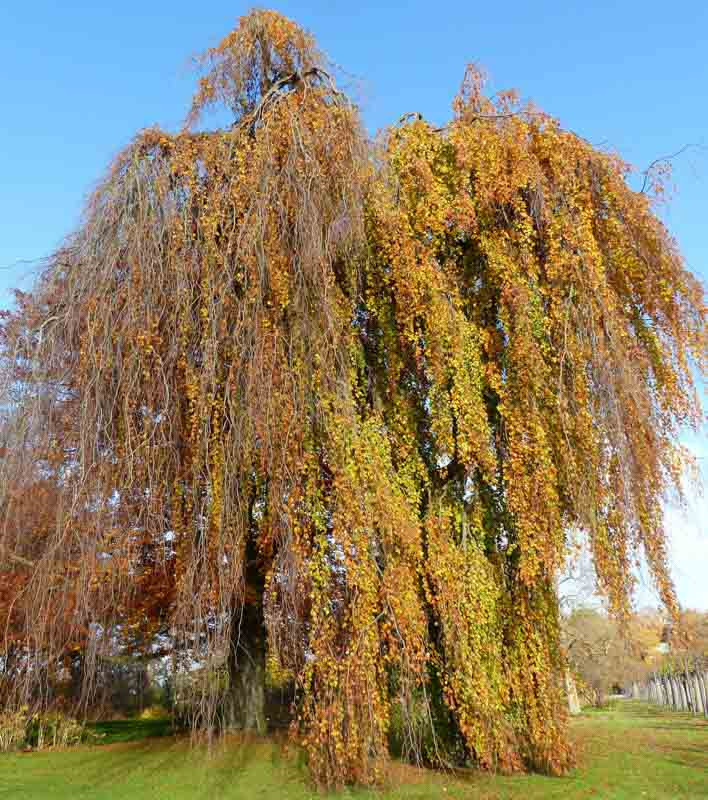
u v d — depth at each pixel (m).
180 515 7.53
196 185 7.99
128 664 13.17
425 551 7.48
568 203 7.77
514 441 7.30
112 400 7.37
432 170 8.51
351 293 7.89
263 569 8.19
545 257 7.87
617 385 7.09
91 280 7.60
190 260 7.60
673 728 15.93
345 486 6.66
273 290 7.28
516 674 7.34
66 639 8.02
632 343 7.52
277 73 8.87
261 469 7.07
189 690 7.46
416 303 7.59
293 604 6.67
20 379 7.62
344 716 6.46
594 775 7.96
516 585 7.65
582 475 7.06
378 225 7.90
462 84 9.02
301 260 7.18
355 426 6.98
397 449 7.78
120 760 9.71
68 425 7.44
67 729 11.99
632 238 7.83
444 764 7.58
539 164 8.17
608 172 8.03
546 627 7.62
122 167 8.14
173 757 9.23
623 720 19.86
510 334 7.54
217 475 6.96
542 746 7.27
